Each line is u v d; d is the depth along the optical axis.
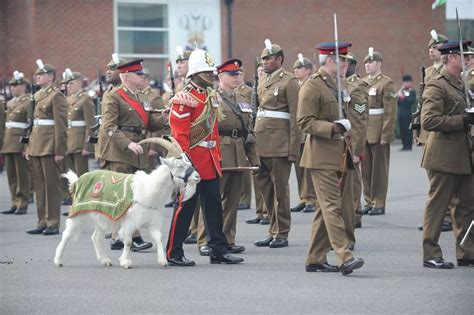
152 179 12.48
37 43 32.25
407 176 26.14
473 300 10.59
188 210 12.96
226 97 14.20
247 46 34.56
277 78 15.00
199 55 12.91
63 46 32.44
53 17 32.34
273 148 14.75
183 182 12.39
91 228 17.48
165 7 33.50
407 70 36.38
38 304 10.67
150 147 18.20
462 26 29.11
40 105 17.06
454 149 12.21
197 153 12.91
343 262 11.80
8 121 20.41
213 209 13.13
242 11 34.44
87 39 32.66
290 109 14.77
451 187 12.38
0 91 25.39
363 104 15.55
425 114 12.10
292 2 35.03
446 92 12.13
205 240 14.07
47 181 16.97
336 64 11.93
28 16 32.19
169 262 13.06
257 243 14.97
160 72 33.59
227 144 14.05
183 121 12.72
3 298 11.00
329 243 12.40
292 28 35.09
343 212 13.80
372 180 18.72
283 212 14.79
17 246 15.38
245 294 11.05
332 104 11.98
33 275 12.45
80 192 12.95
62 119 16.94
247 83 23.55
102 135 14.55
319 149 11.93
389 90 18.55
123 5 33.06
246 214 19.31
